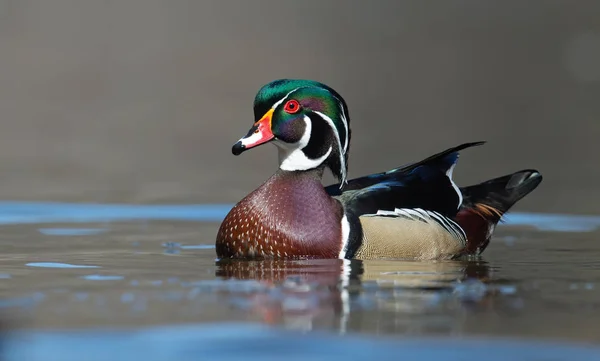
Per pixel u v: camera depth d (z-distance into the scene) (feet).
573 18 104.17
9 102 83.25
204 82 87.81
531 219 45.78
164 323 21.89
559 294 25.53
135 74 89.97
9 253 33.86
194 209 48.01
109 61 91.91
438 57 96.17
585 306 23.88
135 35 96.53
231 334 20.98
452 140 72.43
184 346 20.11
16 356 19.42
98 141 73.00
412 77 91.97
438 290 26.00
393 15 105.70
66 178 58.59
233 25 100.58
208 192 53.78
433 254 34.37
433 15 107.04
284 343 20.33
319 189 33.68
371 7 106.01
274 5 105.91
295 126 33.81
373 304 23.98
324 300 24.48
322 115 34.09
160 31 98.17
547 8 105.70
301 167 33.91
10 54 91.86
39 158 66.13
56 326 21.62
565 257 34.04
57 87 86.69
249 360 19.19
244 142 33.83
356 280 27.68
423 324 21.94
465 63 94.63
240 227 33.12
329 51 96.99
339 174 34.78
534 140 73.67
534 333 21.17
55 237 38.65
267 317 22.48
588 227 43.34
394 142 71.20
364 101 85.10
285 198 33.27
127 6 102.17
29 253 33.91
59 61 91.97
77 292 25.54
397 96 86.89
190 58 93.66
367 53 96.43
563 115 82.17
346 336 20.86
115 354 19.58
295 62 92.99
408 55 97.14
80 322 21.98
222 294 25.26
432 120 79.97
